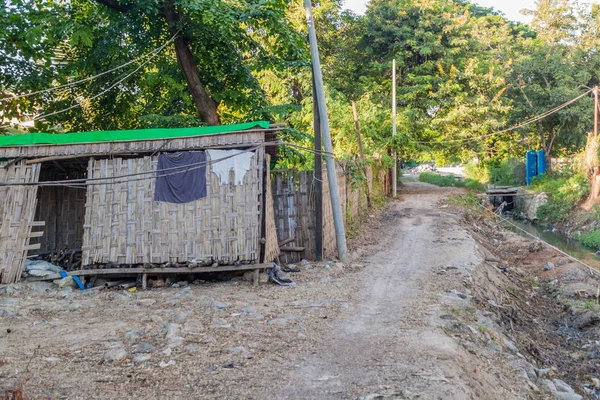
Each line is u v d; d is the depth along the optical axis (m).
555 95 34.00
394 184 32.88
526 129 38.41
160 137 11.00
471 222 24.44
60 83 17.73
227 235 10.57
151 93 19.09
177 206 10.72
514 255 19.03
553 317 11.56
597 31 34.78
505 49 40.41
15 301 9.20
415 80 36.44
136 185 10.86
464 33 38.25
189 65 16.14
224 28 13.66
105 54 16.56
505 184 40.28
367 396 5.22
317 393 5.32
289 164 19.08
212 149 10.90
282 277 11.08
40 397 5.10
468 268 12.33
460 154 39.78
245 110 18.45
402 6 37.97
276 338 7.09
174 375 5.74
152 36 16.16
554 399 6.75
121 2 15.07
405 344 6.82
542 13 36.34
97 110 19.00
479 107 35.91
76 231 13.37
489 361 7.21
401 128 33.28
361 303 9.13
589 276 14.34
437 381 5.60
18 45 16.30
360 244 15.88
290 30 15.88
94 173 11.00
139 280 10.73
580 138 35.44
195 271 10.51
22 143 11.04
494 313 10.16
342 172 17.03
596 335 10.05
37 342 6.86
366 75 39.41
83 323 7.87
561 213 28.64
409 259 13.60
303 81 27.84
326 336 7.23
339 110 26.14
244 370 5.92
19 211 10.73
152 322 7.87
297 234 13.20
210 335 7.14
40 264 11.05
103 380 5.55
